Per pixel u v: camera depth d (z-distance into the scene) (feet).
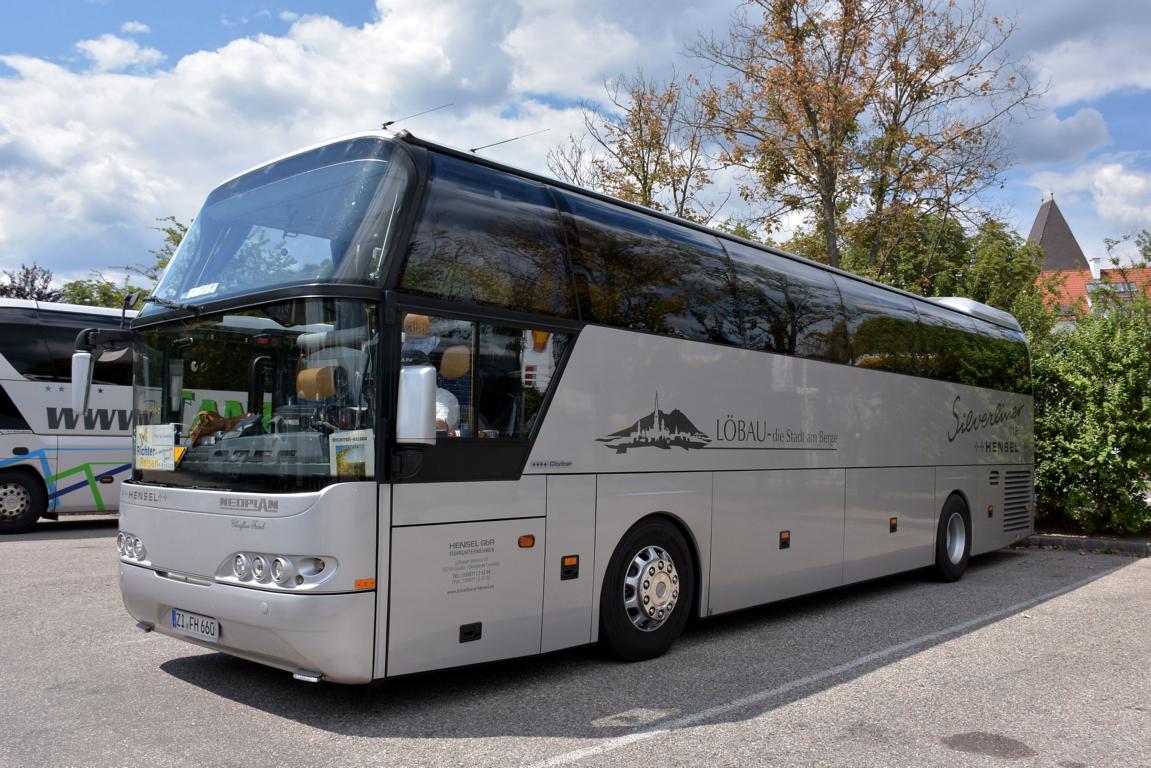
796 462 27.66
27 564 34.30
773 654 23.13
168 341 19.43
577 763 14.80
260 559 16.10
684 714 17.71
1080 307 59.11
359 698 18.31
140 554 18.89
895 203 72.02
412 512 16.60
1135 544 45.42
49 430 44.14
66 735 15.70
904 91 70.85
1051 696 19.51
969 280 85.87
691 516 23.34
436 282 17.39
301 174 18.92
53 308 45.19
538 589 19.04
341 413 15.90
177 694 18.25
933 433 36.09
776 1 67.67
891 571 32.71
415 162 17.63
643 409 21.95
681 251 23.91
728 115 70.18
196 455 17.95
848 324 30.96
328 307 16.17
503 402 18.52
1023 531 44.57
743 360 25.57
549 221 20.22
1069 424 48.42
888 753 15.70
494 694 18.85
